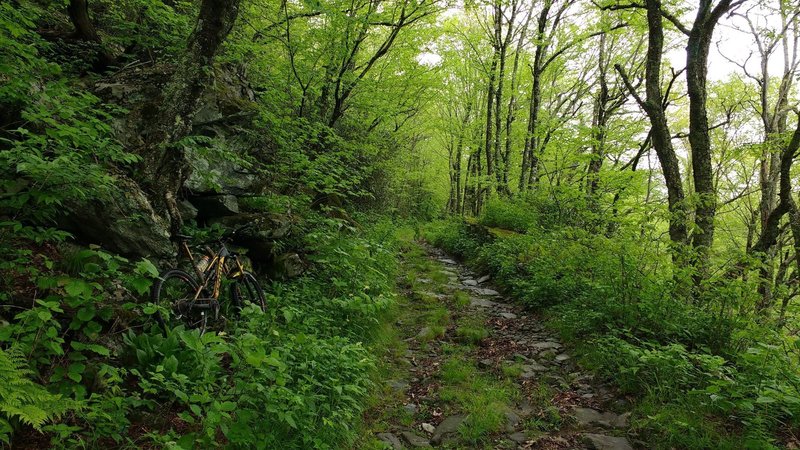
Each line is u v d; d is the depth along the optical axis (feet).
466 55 62.64
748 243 52.21
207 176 18.81
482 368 18.06
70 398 8.62
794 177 42.68
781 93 44.62
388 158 57.41
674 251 19.33
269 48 33.01
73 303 9.54
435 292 29.66
